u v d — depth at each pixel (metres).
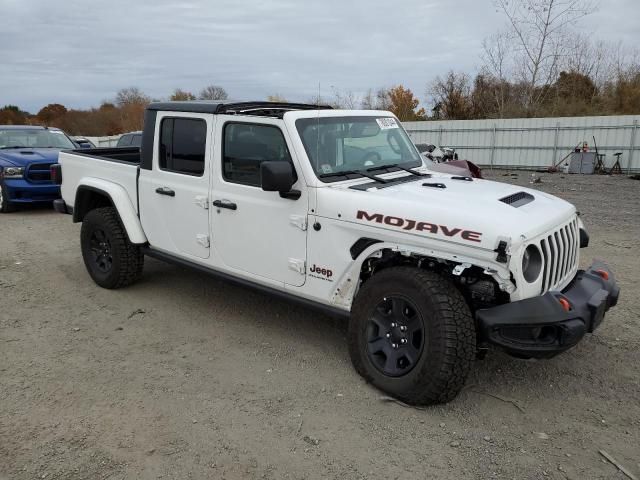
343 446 3.19
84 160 6.08
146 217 5.34
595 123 21.78
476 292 3.61
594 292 3.66
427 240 3.44
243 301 5.59
